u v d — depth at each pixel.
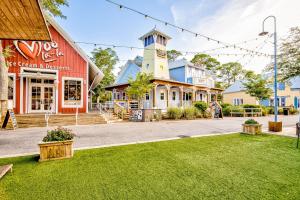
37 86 13.04
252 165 4.15
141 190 2.93
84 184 3.12
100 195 2.77
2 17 3.60
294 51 9.83
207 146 5.95
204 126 11.55
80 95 14.15
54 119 11.18
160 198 2.70
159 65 23.55
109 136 7.71
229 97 35.72
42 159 4.30
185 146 5.92
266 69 11.36
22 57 12.45
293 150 5.50
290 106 28.42
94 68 15.37
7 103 9.29
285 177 3.49
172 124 12.57
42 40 4.79
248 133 8.58
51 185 3.07
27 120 10.55
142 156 4.77
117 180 3.29
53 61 13.35
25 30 4.20
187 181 3.28
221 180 3.34
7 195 2.73
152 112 15.02
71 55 13.98
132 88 17.61
